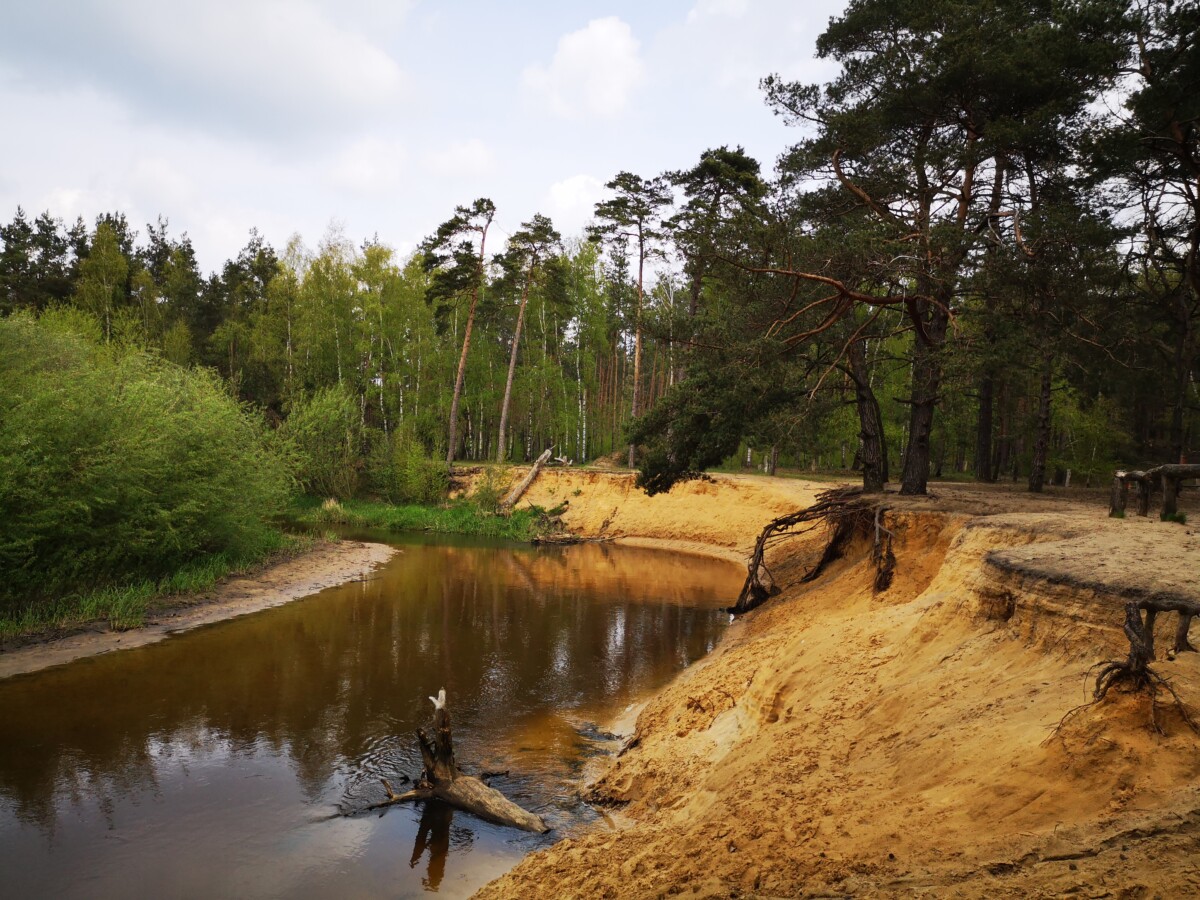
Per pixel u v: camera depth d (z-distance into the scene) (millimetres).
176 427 21234
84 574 18875
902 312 20188
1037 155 20047
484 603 21906
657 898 5629
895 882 4617
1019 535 10781
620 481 41406
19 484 16500
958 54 18641
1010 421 37469
